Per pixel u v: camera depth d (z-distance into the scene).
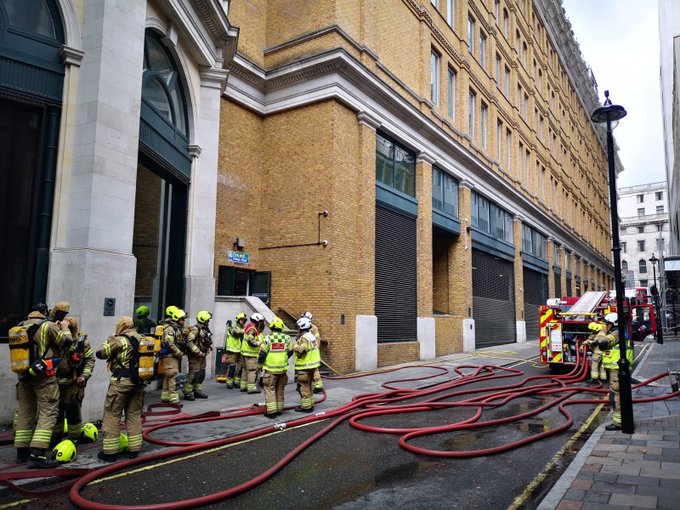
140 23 9.11
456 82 23.00
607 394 11.41
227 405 9.42
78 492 4.95
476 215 24.62
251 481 5.29
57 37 8.20
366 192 15.86
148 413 8.23
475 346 23.30
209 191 12.55
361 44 16.20
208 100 12.73
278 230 15.50
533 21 36.72
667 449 6.48
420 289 18.73
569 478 5.32
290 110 15.81
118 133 8.43
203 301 12.03
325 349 14.05
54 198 7.95
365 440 7.29
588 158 52.84
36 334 5.60
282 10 16.50
